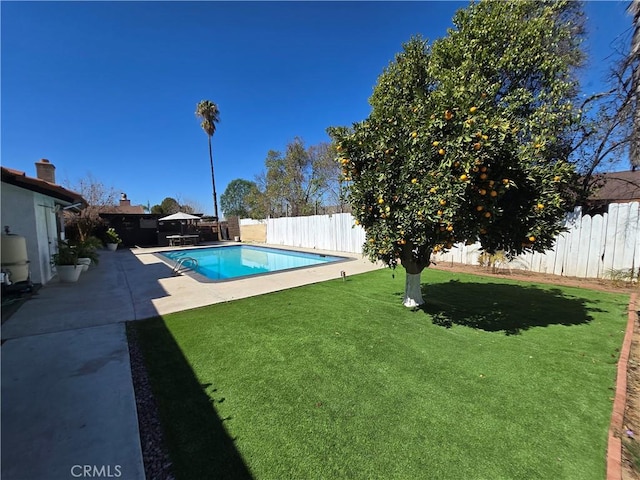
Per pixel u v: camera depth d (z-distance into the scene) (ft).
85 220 53.78
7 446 6.82
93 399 8.73
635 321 14.48
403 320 15.24
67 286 24.56
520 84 20.85
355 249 47.32
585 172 27.78
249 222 78.07
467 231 12.28
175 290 22.77
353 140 13.58
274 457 6.50
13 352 11.90
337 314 16.30
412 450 6.64
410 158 11.76
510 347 11.89
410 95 16.33
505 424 7.47
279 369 10.44
